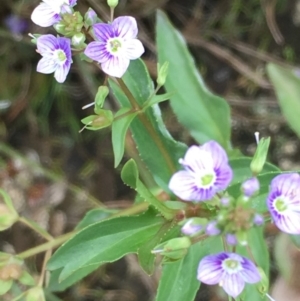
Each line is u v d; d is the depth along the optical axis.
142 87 0.08
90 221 0.10
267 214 0.07
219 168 0.06
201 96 0.10
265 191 0.08
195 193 0.06
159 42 0.10
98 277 0.12
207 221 0.06
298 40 0.12
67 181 0.12
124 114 0.08
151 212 0.08
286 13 0.12
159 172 0.09
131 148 0.10
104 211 0.10
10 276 0.08
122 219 0.08
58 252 0.08
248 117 0.12
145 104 0.08
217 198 0.06
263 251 0.09
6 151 0.12
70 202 0.12
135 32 0.07
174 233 0.07
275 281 0.11
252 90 0.12
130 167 0.07
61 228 0.12
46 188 0.12
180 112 0.10
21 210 0.12
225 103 0.10
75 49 0.07
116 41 0.07
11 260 0.08
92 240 0.08
